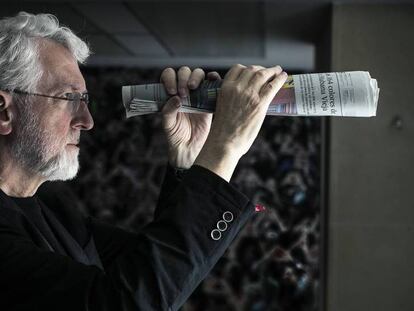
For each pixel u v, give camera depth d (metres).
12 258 0.77
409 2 3.13
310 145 5.03
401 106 3.13
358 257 3.12
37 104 0.92
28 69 0.91
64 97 0.94
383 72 3.16
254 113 0.82
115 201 5.20
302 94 0.84
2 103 0.92
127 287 0.72
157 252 0.74
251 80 0.83
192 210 0.77
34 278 0.76
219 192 0.78
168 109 0.89
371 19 3.18
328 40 3.36
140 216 5.20
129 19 3.74
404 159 3.12
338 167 3.15
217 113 0.83
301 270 4.77
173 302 0.74
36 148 0.93
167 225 0.77
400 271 3.10
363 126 3.14
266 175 5.03
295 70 5.28
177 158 1.02
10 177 0.95
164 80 0.90
